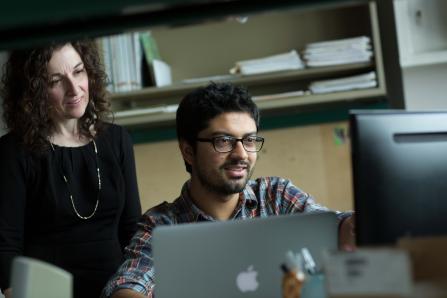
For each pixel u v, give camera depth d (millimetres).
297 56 3051
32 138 2154
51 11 803
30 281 982
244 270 1370
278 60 3049
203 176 1797
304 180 3117
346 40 3020
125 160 2332
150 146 3176
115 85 3078
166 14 910
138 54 3082
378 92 2988
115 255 2262
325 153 3117
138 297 1583
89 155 2250
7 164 2139
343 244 1565
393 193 1207
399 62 3000
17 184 2135
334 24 3252
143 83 3160
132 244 1774
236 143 1773
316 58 3021
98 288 2205
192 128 1811
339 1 914
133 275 1672
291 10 926
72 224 2207
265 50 3289
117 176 2285
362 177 1203
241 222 1381
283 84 3252
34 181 2172
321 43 3031
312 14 3264
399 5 2930
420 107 3100
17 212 2127
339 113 3121
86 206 2219
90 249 2217
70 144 2256
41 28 909
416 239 905
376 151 1210
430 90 3088
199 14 912
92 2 803
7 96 2219
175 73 3328
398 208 1207
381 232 1198
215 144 1768
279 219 1384
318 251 1383
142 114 3025
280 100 3012
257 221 1382
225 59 3305
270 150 3137
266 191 1945
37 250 2184
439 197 1228
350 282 841
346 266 845
